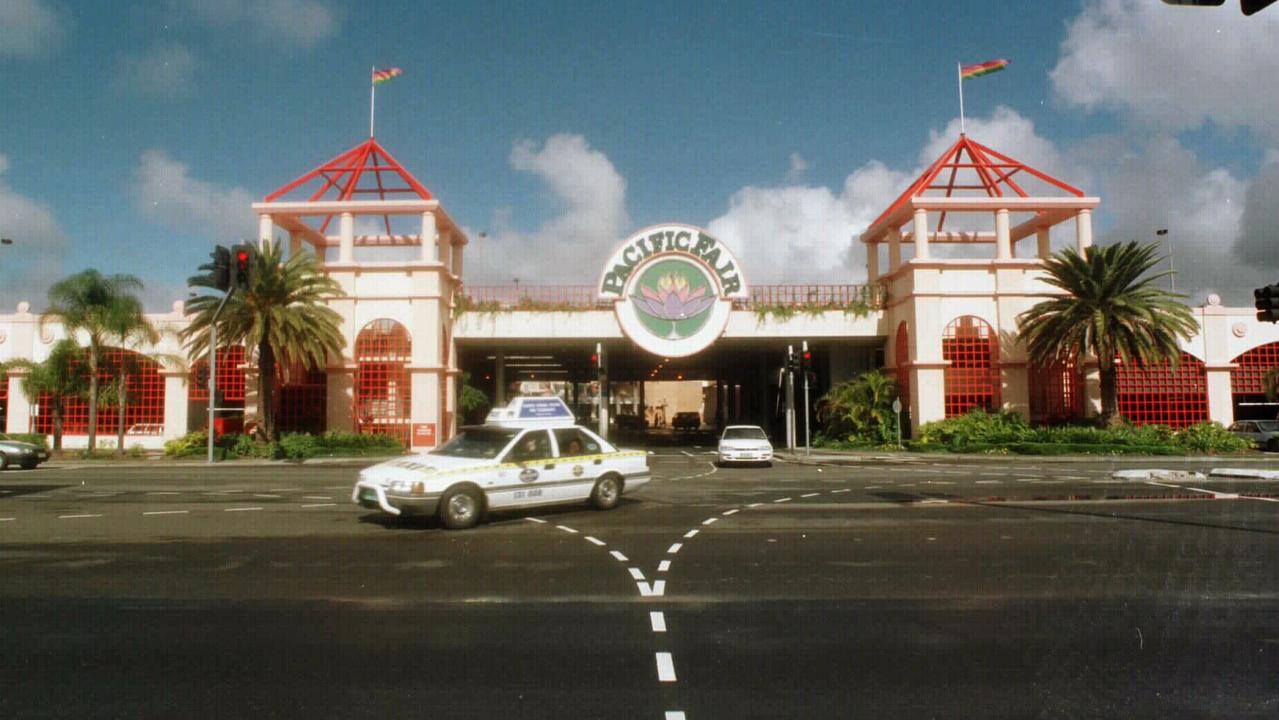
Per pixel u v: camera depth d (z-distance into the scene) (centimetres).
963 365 3522
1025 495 1675
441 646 634
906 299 3622
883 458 3030
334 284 3186
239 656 611
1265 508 1425
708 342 3678
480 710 502
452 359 3722
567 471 1360
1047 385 3569
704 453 3675
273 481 2095
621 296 3681
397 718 490
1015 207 3575
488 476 1250
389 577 880
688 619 710
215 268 2169
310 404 3556
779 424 4941
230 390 3684
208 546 1072
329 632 673
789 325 3797
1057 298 3222
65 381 3231
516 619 711
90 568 930
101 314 3128
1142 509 1424
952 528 1218
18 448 2678
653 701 516
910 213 3691
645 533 1175
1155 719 487
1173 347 3123
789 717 489
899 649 624
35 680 561
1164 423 3653
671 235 3694
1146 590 812
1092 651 618
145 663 596
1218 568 915
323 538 1134
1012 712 497
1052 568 920
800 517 1345
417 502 1187
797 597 789
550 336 3725
